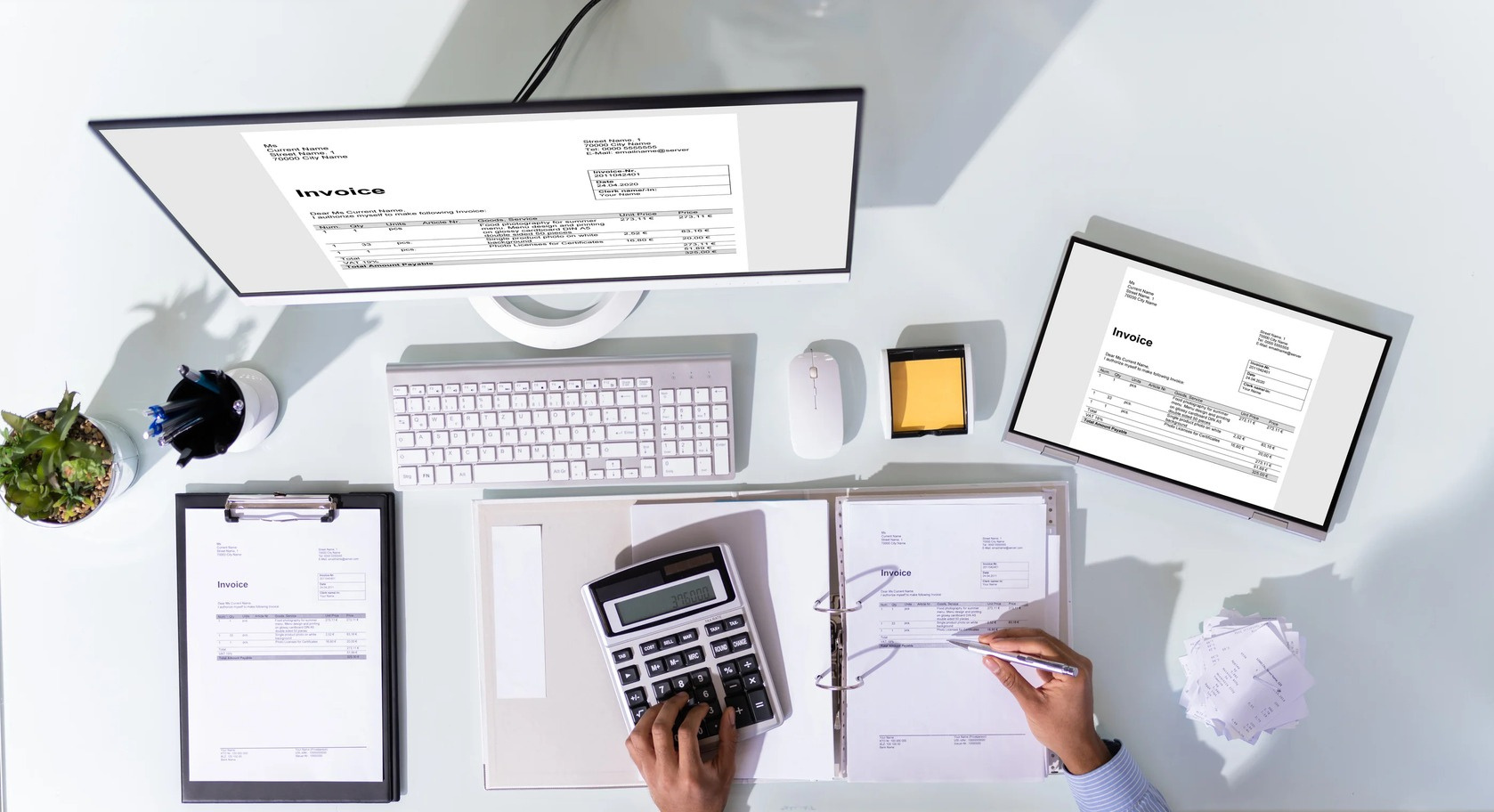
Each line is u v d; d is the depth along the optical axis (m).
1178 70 0.91
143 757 0.95
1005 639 0.88
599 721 0.93
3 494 0.89
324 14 0.91
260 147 0.59
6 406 0.94
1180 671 0.93
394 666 0.93
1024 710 0.88
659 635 0.89
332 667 0.93
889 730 0.92
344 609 0.93
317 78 0.91
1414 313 0.91
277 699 0.93
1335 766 0.92
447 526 0.94
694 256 0.76
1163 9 0.90
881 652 0.92
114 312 0.94
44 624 0.94
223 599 0.93
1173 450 0.90
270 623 0.93
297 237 0.71
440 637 0.94
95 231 0.93
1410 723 0.92
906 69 0.91
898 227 0.92
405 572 0.94
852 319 0.93
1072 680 0.86
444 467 0.90
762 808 0.94
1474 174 0.90
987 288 0.92
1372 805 0.92
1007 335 0.92
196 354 0.94
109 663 0.95
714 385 0.89
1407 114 0.90
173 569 0.95
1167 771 0.93
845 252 0.77
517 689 0.93
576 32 0.91
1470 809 0.92
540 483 0.90
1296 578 0.92
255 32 0.91
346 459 0.94
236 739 0.93
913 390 0.90
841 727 0.94
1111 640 0.93
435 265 0.76
